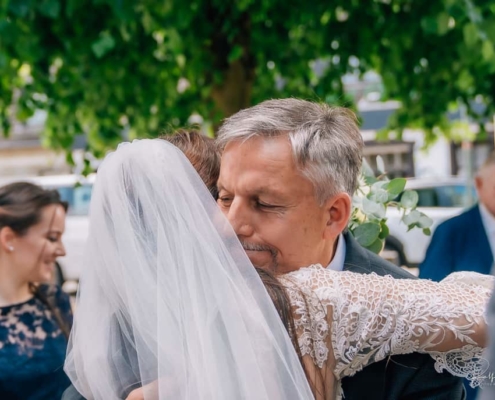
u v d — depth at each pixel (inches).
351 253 69.1
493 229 123.0
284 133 57.9
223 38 194.1
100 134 227.0
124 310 53.4
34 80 217.2
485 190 123.0
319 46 210.2
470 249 123.4
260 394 48.5
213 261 51.3
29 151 554.9
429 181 390.9
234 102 197.2
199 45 193.3
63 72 211.9
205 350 49.6
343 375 55.6
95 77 198.1
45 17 181.9
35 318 105.1
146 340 51.0
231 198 60.4
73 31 183.8
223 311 50.1
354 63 232.2
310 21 196.7
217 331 50.3
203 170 69.1
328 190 58.8
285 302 53.0
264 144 57.8
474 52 171.5
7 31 166.4
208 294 50.8
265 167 57.3
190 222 52.0
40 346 103.5
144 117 219.6
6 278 104.8
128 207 53.1
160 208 52.3
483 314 54.7
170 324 50.3
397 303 54.9
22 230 106.3
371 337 54.2
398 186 84.9
